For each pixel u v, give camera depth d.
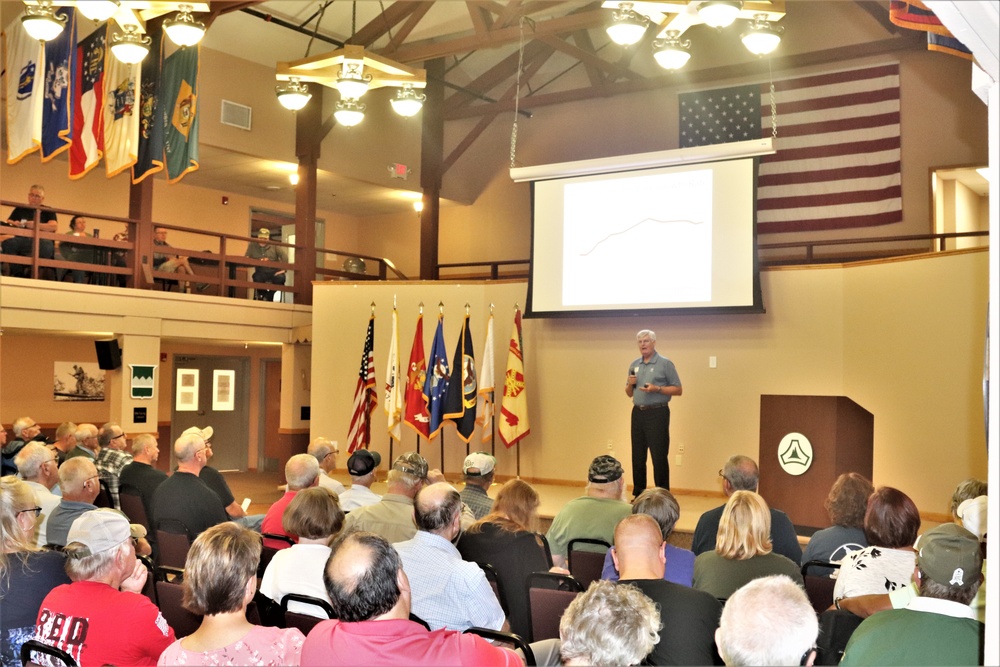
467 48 12.66
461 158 15.98
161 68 9.77
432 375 11.18
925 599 2.38
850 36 12.27
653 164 10.29
